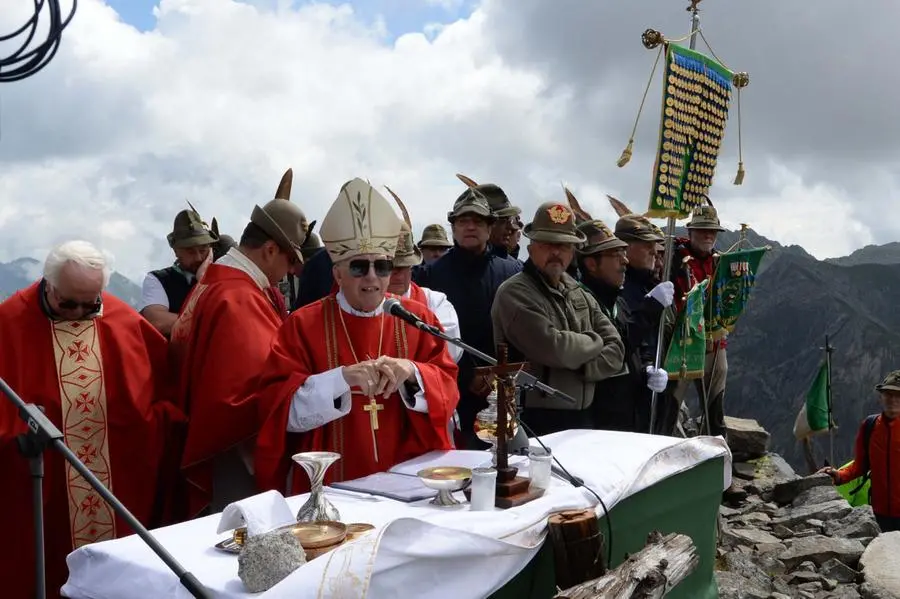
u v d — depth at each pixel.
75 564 2.27
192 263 5.29
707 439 3.75
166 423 3.89
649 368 5.12
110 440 3.70
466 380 4.72
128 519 1.89
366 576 1.94
